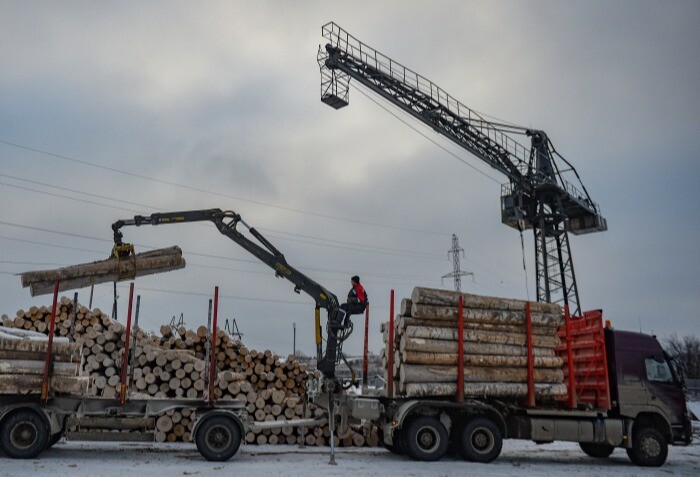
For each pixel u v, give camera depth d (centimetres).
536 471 1062
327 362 1261
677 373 1301
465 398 1220
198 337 1573
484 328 1240
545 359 1255
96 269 1305
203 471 941
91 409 1093
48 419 1043
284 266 1348
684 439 1261
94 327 1466
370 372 2305
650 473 1099
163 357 1445
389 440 1155
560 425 1206
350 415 1202
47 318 1499
